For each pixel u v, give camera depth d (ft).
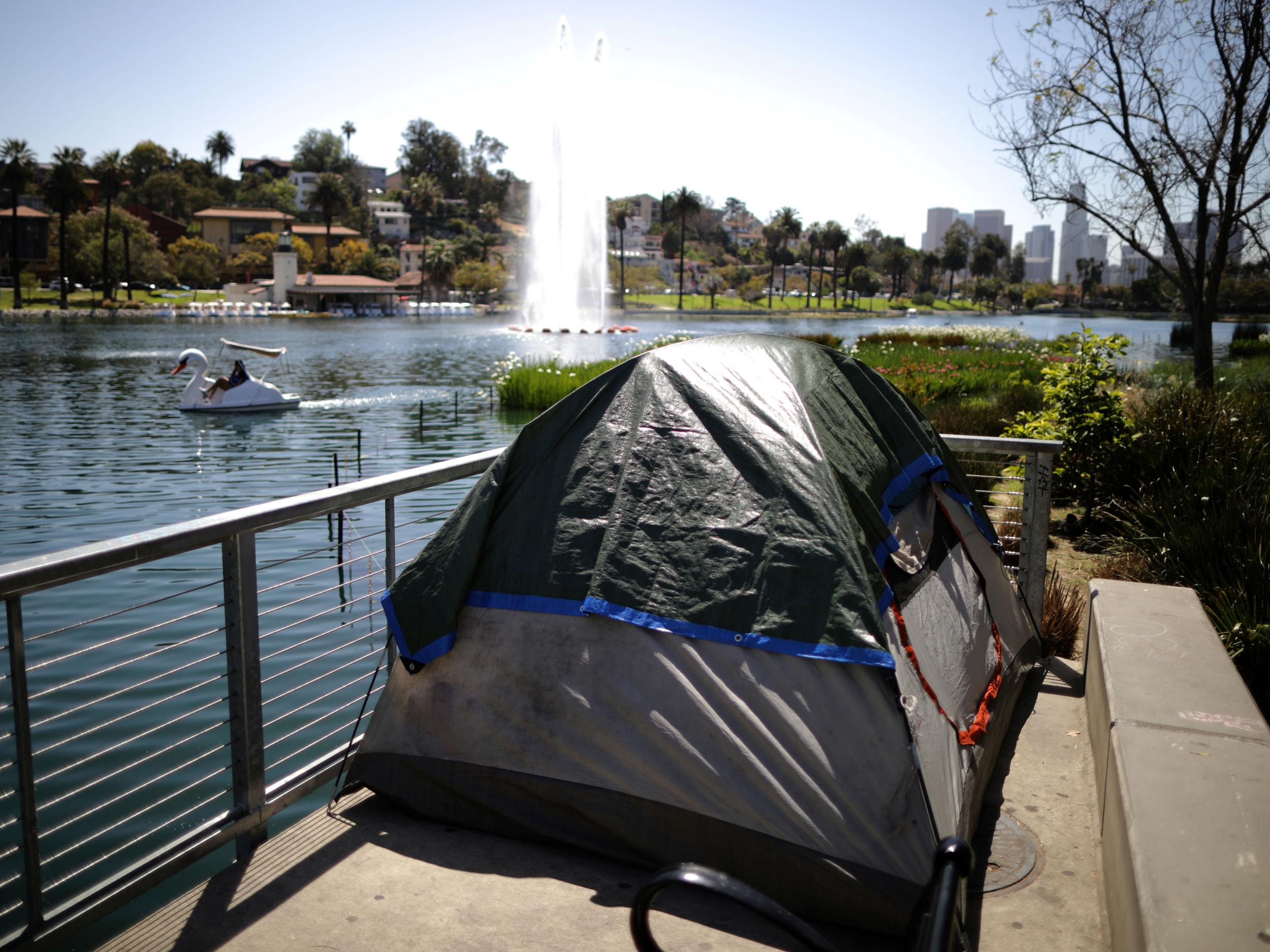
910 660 8.47
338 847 8.89
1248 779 7.66
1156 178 37.11
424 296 424.46
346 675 20.63
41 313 270.67
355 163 610.24
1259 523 16.72
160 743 17.48
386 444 58.70
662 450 9.27
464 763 9.14
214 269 409.69
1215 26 33.68
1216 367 53.16
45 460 53.31
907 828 7.53
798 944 7.50
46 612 26.13
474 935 7.57
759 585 8.37
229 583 8.30
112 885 7.39
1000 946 7.64
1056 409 25.45
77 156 287.07
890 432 10.92
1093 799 10.04
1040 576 14.20
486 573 9.33
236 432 63.62
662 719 8.39
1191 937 5.58
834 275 520.42
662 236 625.41
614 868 8.61
